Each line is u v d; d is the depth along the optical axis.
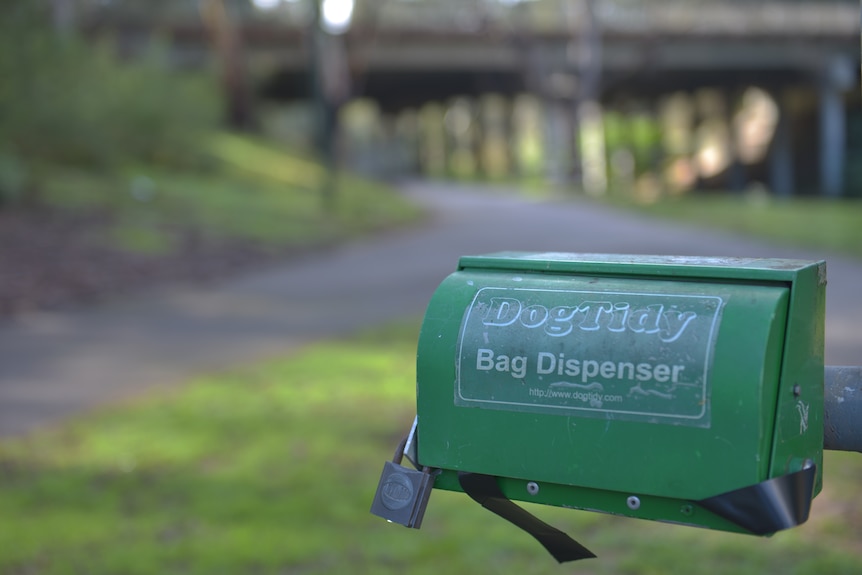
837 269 15.25
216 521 5.34
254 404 7.97
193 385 8.78
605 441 1.59
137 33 40.91
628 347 1.57
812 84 53.06
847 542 4.83
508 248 20.94
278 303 14.11
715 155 64.44
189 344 10.97
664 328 1.56
